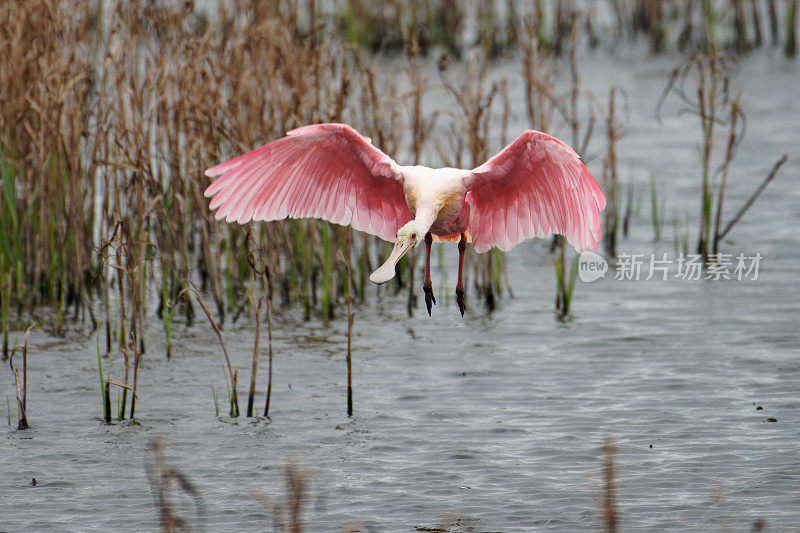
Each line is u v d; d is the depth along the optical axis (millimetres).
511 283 16641
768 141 24391
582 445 10531
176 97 15641
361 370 13000
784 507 9141
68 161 14664
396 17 33906
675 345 13531
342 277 16047
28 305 15438
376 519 9094
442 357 13391
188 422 11406
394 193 9930
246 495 9625
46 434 11102
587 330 14266
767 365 12688
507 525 8945
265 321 15047
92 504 9492
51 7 14633
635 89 30219
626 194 21000
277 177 9688
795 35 33688
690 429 10852
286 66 15836
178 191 15422
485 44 17891
